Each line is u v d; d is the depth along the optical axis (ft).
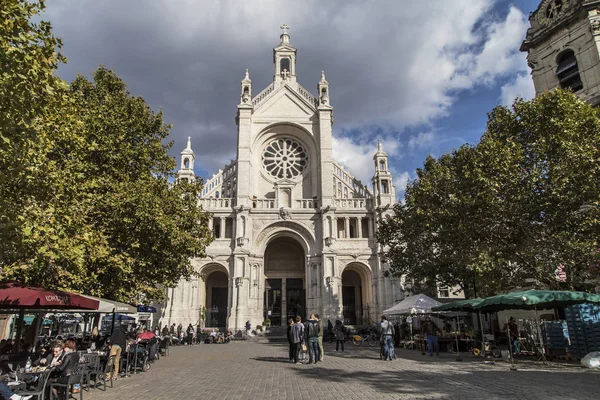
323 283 156.04
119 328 59.47
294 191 174.70
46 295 42.96
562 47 122.21
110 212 65.77
